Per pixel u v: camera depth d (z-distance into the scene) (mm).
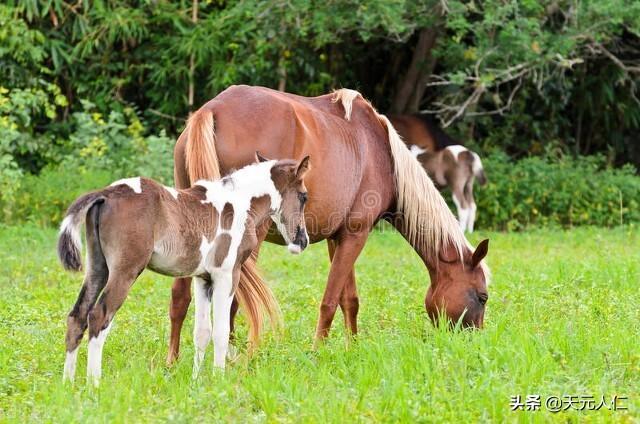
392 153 11320
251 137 10023
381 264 17328
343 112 11078
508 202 23859
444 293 11375
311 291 14031
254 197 9672
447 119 26438
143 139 23219
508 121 26984
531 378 8641
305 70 24297
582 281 14078
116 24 23906
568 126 28375
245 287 9969
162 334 11273
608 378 8766
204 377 9164
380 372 8922
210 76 24344
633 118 27891
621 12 21391
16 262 16641
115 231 8703
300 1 21156
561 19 23484
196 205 9266
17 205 20875
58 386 8500
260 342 10172
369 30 21875
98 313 8664
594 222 24125
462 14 21891
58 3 23656
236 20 23500
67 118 25406
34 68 24266
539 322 11305
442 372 8883
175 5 24516
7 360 9688
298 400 8258
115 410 7859
